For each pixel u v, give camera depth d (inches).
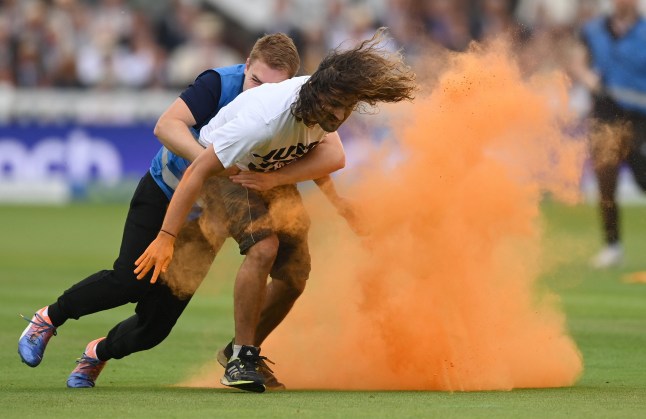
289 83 801.6
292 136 797.9
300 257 863.7
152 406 751.1
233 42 3319.4
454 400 781.3
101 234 2418.8
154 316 852.6
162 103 3137.3
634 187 2938.0
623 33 1894.7
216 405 756.0
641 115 1881.2
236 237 831.1
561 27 2603.3
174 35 3240.7
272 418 699.4
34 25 3166.8
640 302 1464.1
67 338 1162.6
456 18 2792.8
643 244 2333.9
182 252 851.4
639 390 844.0
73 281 1657.2
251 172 814.5
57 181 3127.5
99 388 862.5
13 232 2458.2
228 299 1535.4
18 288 1569.9
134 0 3289.9
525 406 753.0
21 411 730.2
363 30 2974.9
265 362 914.7
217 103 844.6
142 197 848.9
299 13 3120.1
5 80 3134.8
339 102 767.1
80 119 3125.0
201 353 1067.9
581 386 872.3
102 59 3157.0
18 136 3117.6
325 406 749.9
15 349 1073.5
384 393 826.8
